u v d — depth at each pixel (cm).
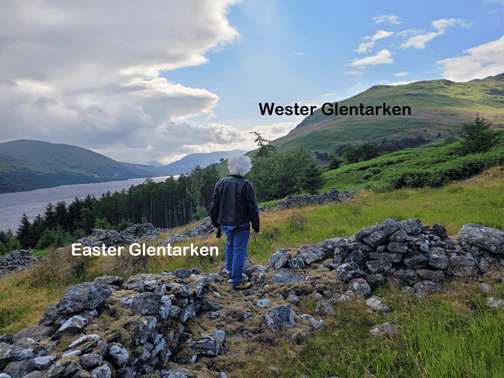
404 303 356
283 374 256
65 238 5147
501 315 295
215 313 354
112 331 235
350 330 317
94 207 8162
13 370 175
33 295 657
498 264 418
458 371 224
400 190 1862
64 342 214
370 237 452
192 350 280
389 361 249
